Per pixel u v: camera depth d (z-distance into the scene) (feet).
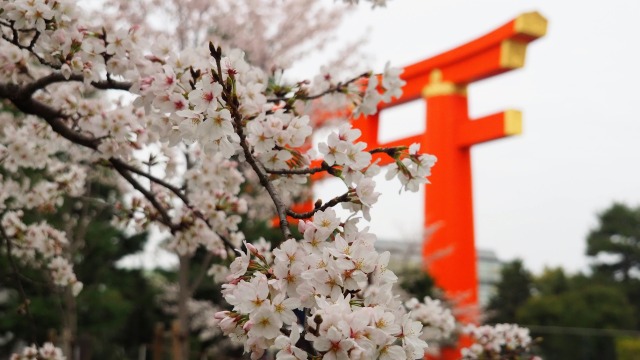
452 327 14.03
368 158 7.40
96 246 41.01
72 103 11.53
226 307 40.40
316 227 6.21
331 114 31.68
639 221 140.46
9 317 38.34
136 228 13.99
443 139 45.75
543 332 102.12
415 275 43.98
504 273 112.27
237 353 48.91
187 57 8.77
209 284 44.34
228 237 13.55
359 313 5.21
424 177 7.62
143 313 56.39
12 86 10.93
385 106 46.96
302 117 8.07
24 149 13.89
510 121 42.47
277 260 5.87
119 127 11.54
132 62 9.72
